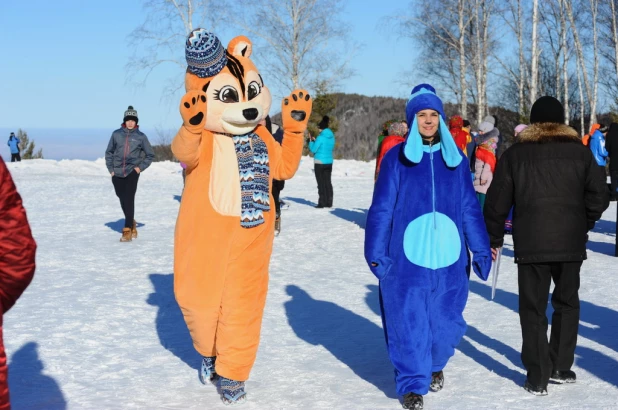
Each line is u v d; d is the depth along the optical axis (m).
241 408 4.70
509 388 5.06
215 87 4.92
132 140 11.82
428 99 4.79
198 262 4.82
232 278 4.82
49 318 7.01
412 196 4.80
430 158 4.85
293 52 39.69
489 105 45.44
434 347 4.75
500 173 5.16
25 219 2.72
